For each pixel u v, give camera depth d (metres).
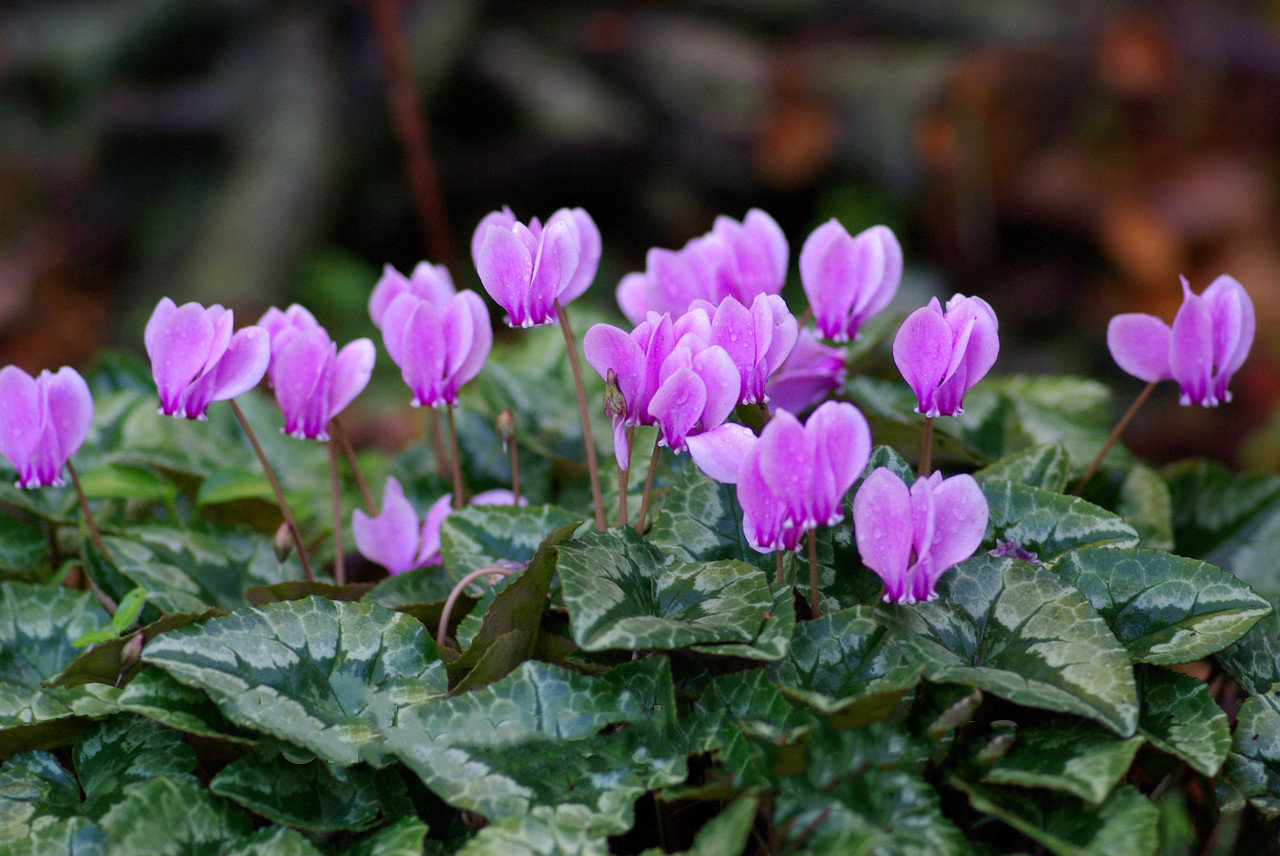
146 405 0.86
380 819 0.71
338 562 0.78
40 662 0.75
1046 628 0.72
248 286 1.93
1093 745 0.70
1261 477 0.81
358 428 1.56
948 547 0.71
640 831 0.73
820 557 0.74
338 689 0.72
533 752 0.71
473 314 0.75
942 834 0.69
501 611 0.72
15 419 0.73
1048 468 0.77
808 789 0.69
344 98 2.08
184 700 0.71
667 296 0.77
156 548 0.79
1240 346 0.74
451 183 2.12
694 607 0.72
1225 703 0.78
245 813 0.71
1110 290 2.07
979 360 0.72
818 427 0.70
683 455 0.79
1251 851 0.73
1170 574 0.73
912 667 0.70
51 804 0.72
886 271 0.76
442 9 2.13
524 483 0.84
